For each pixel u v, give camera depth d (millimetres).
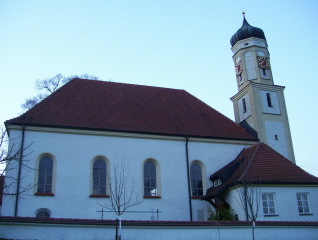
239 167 29016
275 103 37531
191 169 30953
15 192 24781
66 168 26625
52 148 26734
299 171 27703
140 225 18734
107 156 28141
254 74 38750
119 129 29016
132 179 28250
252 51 39531
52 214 25219
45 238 17531
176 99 37594
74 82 33938
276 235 21141
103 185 27547
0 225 17234
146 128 30484
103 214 26453
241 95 38781
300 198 26375
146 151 29469
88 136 28047
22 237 17312
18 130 26359
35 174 25734
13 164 25406
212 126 34406
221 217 26203
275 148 35469
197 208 29391
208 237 19750
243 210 24938
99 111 30859
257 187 25516
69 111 29484
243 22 41438
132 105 33531
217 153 31969
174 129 31703
